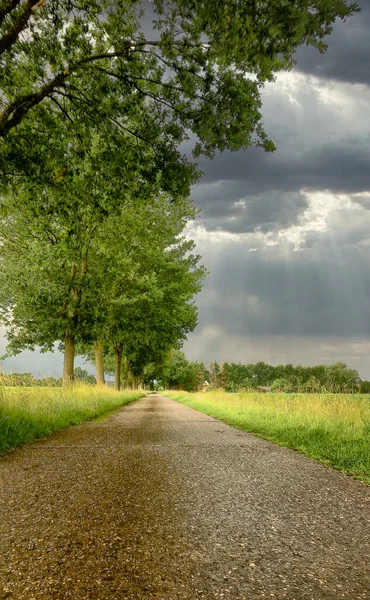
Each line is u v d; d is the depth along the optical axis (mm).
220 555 3043
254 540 3363
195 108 11008
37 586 2498
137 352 42844
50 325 20812
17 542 3219
